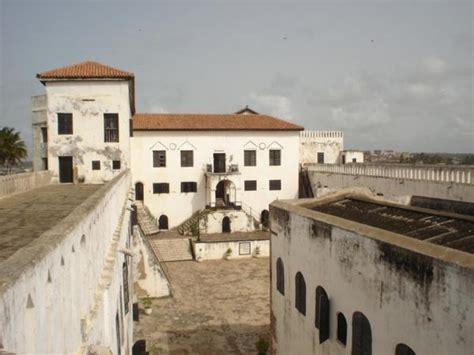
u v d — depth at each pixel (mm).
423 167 27094
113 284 12016
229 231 44469
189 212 45906
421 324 8898
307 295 14625
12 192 21938
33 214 14102
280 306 17469
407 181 28531
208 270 36188
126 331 17703
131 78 34469
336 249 12539
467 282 7633
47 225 11750
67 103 33906
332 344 12828
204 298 29594
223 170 46844
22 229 11062
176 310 27469
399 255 9625
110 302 10891
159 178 44906
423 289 8836
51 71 34625
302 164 54406
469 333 7590
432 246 8883
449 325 8102
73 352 7066
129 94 35875
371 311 10758
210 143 46156
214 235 42969
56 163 33906
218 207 45375
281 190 48438
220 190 50469
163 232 44500
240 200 47094
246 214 44562
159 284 29828
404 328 9469
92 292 9406
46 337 5371
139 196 44625
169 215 45344
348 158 56719
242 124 47688
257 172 47656
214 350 21953
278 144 48125
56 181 33906
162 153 44969
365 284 11023
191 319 26000
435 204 20016
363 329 11281
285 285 16766
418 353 9000
